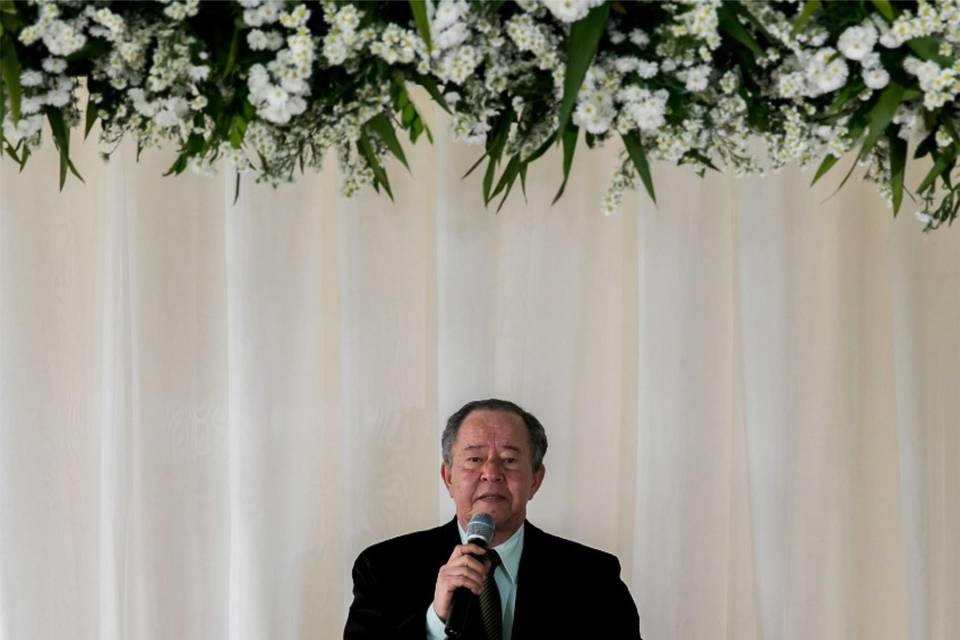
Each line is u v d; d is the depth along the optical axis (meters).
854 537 6.23
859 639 6.22
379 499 5.91
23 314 5.76
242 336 5.83
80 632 5.81
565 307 6.04
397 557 5.54
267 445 5.84
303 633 5.88
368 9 3.49
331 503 5.96
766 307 6.19
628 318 6.17
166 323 5.82
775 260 6.18
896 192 3.90
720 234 6.09
